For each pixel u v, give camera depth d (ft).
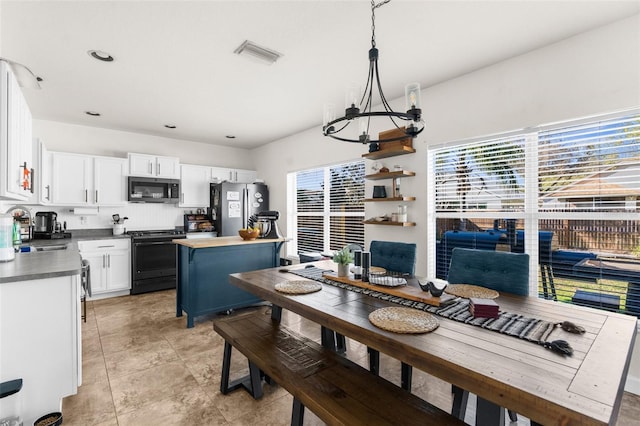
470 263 6.99
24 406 5.44
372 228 12.59
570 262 7.95
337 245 14.69
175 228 17.52
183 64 8.76
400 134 10.67
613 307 7.27
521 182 8.76
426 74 9.58
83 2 6.15
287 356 5.43
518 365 3.21
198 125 14.87
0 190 5.59
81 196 13.93
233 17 6.68
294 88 10.48
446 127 10.08
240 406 6.39
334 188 14.88
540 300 5.57
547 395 2.69
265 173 19.12
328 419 3.89
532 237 8.57
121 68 8.98
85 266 10.83
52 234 13.17
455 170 10.18
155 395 6.74
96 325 10.73
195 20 6.77
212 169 18.03
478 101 9.30
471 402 6.61
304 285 6.44
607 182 7.34
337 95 11.09
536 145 8.44
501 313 4.82
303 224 16.88
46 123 13.97
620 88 6.91
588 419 2.41
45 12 6.43
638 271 6.97
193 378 7.43
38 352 5.56
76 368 5.91
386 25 6.98
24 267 6.03
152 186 15.69
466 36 7.48
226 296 11.55
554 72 7.86
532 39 7.66
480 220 9.65
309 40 7.59
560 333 4.03
